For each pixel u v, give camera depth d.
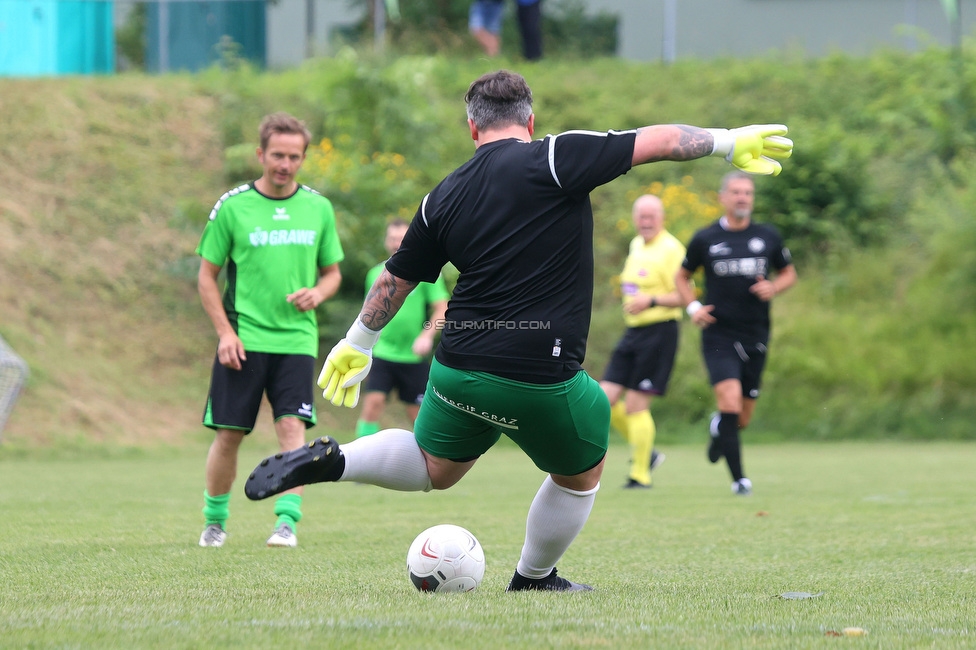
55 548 18.23
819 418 56.53
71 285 56.53
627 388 33.91
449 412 12.62
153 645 9.27
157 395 52.31
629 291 34.44
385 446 12.87
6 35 73.31
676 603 12.16
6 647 9.17
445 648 9.16
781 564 16.80
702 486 33.56
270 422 52.03
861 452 48.78
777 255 32.09
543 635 9.84
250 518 24.06
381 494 30.77
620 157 11.99
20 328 52.19
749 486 30.70
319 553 17.81
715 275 31.98
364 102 64.19
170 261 59.88
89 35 76.19
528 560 13.66
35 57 74.06
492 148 12.41
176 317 57.41
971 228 61.19
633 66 81.31
